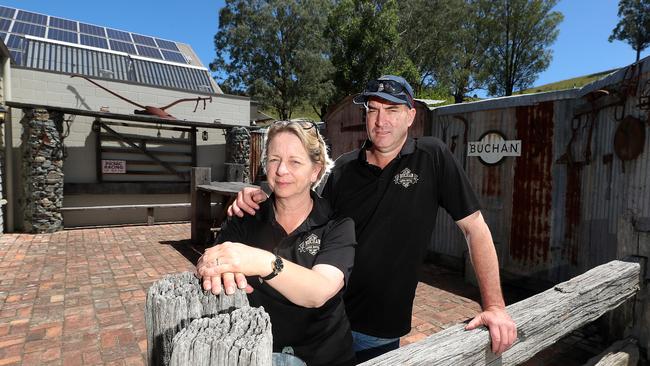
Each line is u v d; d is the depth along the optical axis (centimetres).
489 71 3759
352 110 664
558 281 420
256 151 974
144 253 618
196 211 684
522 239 453
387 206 171
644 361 250
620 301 219
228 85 3069
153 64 1095
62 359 287
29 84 766
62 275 490
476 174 504
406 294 176
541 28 3550
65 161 803
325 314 135
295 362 100
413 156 171
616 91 342
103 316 364
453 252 542
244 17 2883
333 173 192
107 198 853
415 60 3306
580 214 396
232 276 89
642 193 315
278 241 135
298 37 2878
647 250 248
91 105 830
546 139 426
